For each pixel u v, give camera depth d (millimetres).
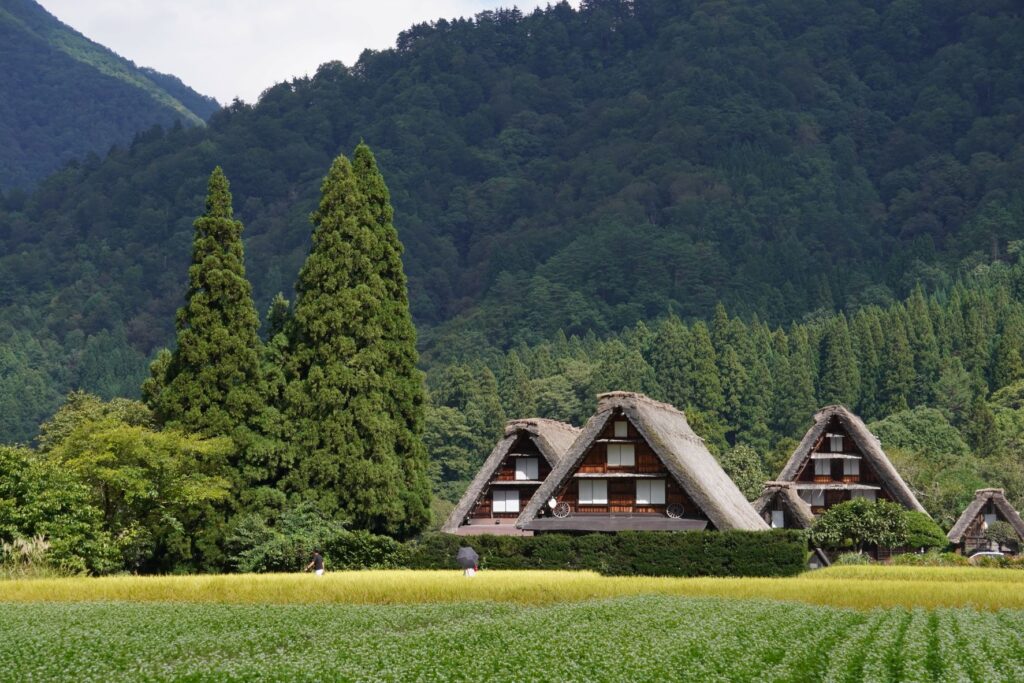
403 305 82188
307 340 79125
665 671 33688
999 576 68312
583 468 77250
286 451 75375
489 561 72500
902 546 90875
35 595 52531
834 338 190375
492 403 169250
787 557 69000
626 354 199750
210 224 77250
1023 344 188125
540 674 32969
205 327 75000
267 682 31422
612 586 56219
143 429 70688
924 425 153875
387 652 35656
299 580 56125
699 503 72375
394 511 75938
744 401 185375
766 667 35344
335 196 80562
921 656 36969
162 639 38281
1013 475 133125
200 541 71188
